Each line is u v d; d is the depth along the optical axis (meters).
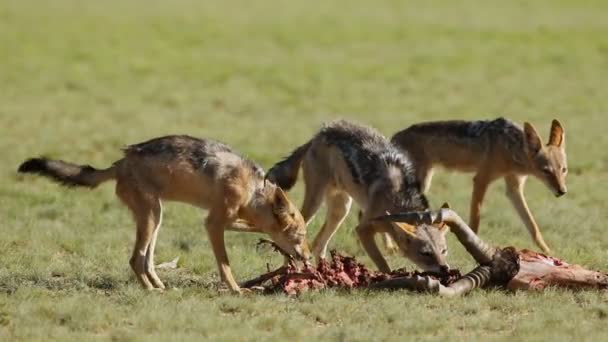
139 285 11.93
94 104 30.27
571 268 11.80
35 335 9.69
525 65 39.16
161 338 9.54
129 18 52.69
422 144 15.82
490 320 10.31
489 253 11.77
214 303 10.93
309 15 55.56
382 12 57.12
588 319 10.52
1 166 20.41
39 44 42.66
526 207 15.22
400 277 11.57
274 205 12.29
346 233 15.20
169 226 15.65
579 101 30.95
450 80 35.69
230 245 14.49
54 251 13.91
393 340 9.60
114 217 16.09
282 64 39.41
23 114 27.78
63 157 22.06
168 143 12.07
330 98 32.00
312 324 10.36
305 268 11.91
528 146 15.05
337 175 13.66
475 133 15.41
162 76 36.28
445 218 11.71
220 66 38.72
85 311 10.34
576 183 19.28
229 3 61.09
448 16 55.09
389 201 12.70
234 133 25.34
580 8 58.38
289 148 23.20
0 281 12.02
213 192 12.05
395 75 36.84
